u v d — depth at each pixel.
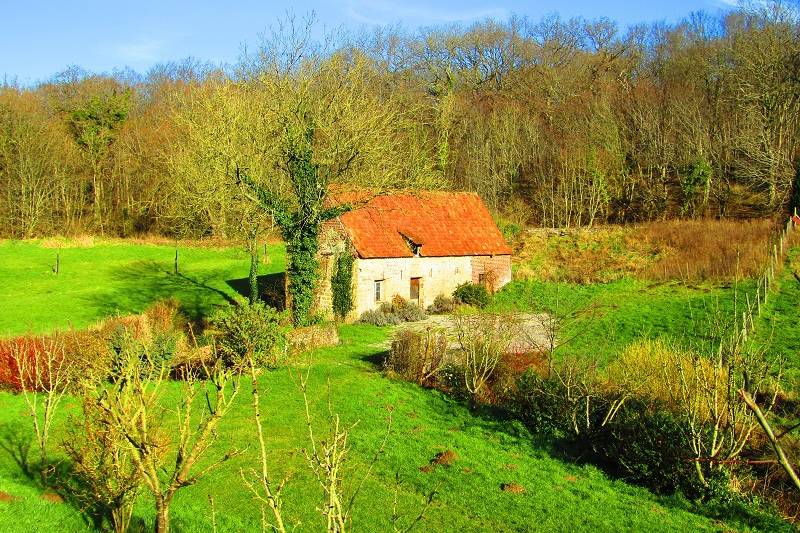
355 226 39.62
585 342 28.73
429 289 42.16
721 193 57.88
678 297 35.31
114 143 68.44
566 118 74.56
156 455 10.38
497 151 73.38
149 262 55.97
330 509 7.41
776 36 60.97
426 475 16.06
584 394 18.53
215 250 60.56
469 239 45.03
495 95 82.38
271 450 17.16
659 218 58.47
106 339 21.14
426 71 76.38
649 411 16.89
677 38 83.44
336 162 36.75
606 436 17.75
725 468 15.25
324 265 39.53
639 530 13.60
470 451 17.61
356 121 34.66
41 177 63.84
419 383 23.38
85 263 54.66
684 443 15.45
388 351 27.42
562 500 14.98
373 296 39.31
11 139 62.31
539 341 28.97
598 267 45.78
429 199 45.09
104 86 73.75
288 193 37.88
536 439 18.64
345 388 22.30
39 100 70.88
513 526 13.76
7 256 55.62
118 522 11.19
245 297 44.59
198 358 24.05
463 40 86.25
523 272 47.56
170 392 20.55
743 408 15.52
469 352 22.67
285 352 25.38
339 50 37.19
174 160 44.16
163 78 84.69
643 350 19.84
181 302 43.16
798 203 46.53
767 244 40.19
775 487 15.36
